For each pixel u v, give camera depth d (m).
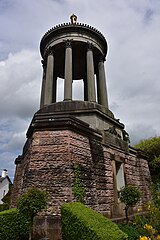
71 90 20.12
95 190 13.10
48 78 21.72
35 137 13.09
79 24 23.69
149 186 21.20
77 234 8.31
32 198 9.37
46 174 11.84
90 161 13.76
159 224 8.61
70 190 11.36
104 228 7.75
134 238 9.02
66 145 12.62
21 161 19.58
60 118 13.46
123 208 15.41
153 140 44.03
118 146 18.44
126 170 18.69
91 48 23.06
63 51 24.66
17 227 10.11
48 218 10.39
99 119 18.41
